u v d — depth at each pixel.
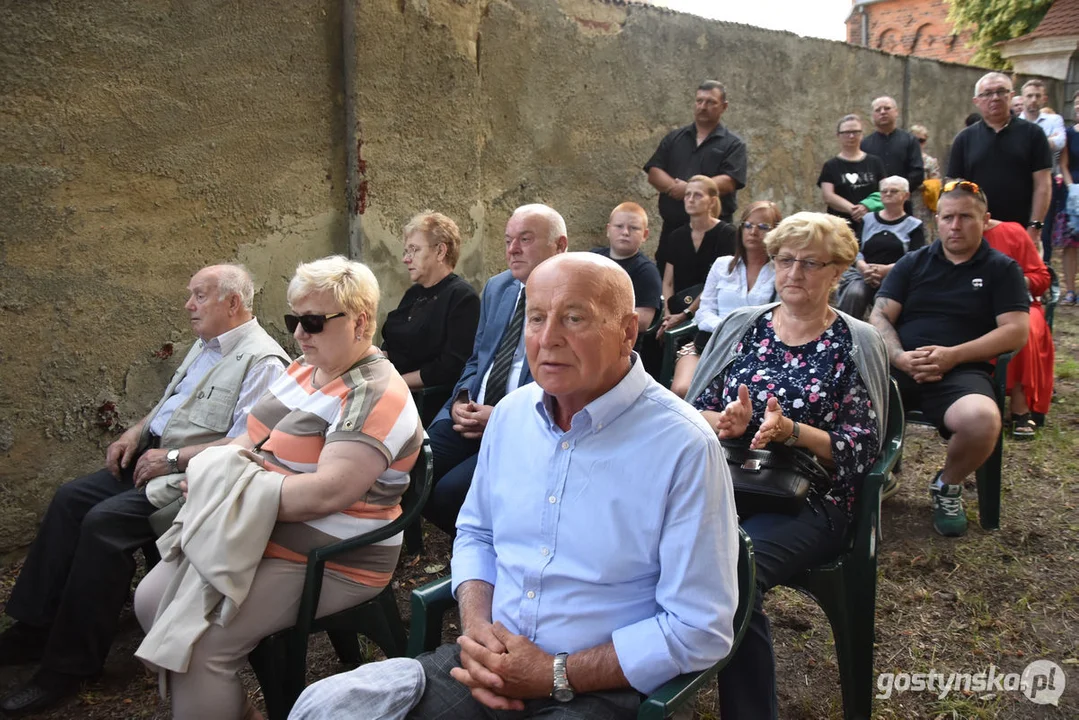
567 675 1.73
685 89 6.78
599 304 1.75
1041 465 4.37
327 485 2.31
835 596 2.50
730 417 2.53
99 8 3.56
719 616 1.68
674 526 1.71
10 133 3.40
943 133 10.10
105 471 3.19
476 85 5.04
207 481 2.35
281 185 4.30
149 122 3.78
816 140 8.27
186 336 4.03
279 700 2.42
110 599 2.80
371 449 2.36
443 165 4.92
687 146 6.07
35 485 3.67
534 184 5.73
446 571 3.57
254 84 4.12
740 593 1.87
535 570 1.82
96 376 3.76
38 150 3.48
